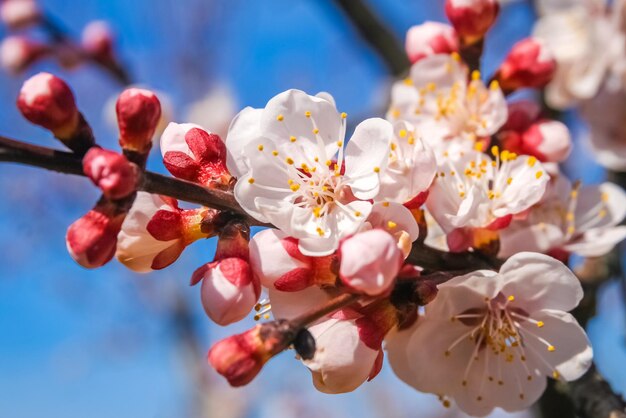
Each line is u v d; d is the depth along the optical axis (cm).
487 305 21
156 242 20
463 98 24
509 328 21
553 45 31
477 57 25
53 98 19
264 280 19
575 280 20
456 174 22
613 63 30
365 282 18
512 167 22
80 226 19
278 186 20
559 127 24
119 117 19
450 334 21
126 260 20
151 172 19
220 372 18
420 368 21
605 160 30
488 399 21
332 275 19
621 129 30
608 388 22
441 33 25
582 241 24
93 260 19
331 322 20
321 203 20
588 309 26
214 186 20
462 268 21
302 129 20
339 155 20
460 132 24
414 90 25
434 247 22
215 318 19
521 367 21
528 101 25
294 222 19
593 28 31
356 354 19
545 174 21
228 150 20
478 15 24
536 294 21
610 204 24
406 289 20
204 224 20
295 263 19
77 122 19
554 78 31
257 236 19
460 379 21
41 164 18
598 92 31
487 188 22
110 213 19
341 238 19
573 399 22
